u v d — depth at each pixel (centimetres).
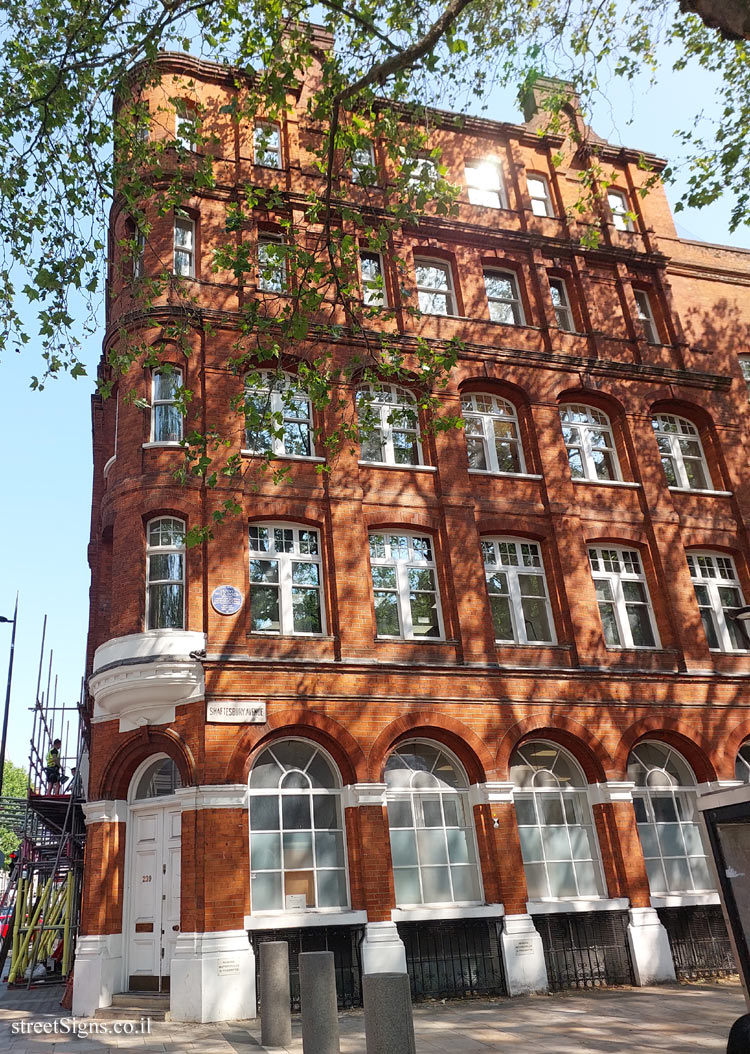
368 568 1662
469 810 1594
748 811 724
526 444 1973
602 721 1723
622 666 1809
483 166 2262
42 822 2234
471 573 1747
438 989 1403
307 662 1514
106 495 1673
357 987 1345
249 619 1532
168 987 1345
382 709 1548
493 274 2156
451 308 2056
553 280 2233
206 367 1684
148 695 1444
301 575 1645
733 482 2148
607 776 1677
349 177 2005
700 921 1644
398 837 1529
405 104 1948
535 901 1554
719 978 1577
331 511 1672
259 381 1446
